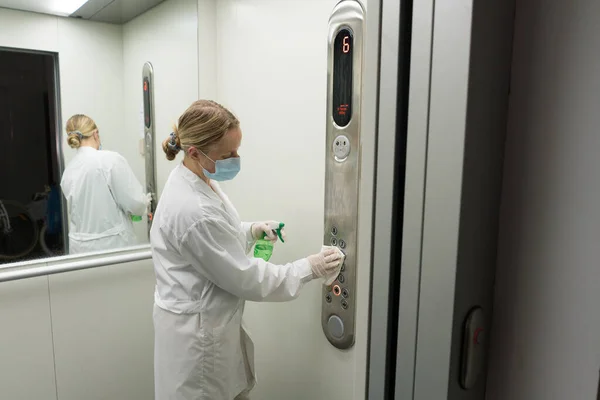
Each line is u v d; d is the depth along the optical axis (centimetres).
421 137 52
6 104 154
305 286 144
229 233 123
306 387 149
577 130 46
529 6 49
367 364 65
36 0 156
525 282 53
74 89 167
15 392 161
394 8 54
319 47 128
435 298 53
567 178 47
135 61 177
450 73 48
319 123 131
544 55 48
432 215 52
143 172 185
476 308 53
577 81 46
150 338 190
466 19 46
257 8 155
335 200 123
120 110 177
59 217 167
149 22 176
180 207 121
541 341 52
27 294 159
